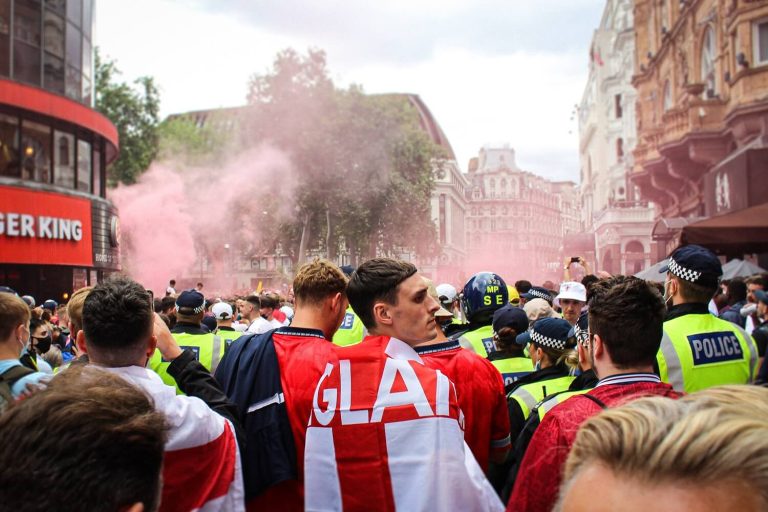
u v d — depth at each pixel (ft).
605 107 189.98
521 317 12.86
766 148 52.90
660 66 97.96
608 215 153.28
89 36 76.89
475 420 8.67
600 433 2.52
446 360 8.84
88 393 3.40
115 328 6.95
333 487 6.93
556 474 6.02
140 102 134.62
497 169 500.74
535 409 9.04
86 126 69.97
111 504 3.07
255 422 8.16
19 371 8.84
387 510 6.71
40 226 62.03
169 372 7.98
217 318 20.06
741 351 10.75
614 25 179.11
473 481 6.79
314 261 9.43
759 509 2.19
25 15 63.98
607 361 7.23
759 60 60.13
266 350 8.59
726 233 35.42
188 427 6.62
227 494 6.93
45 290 66.80
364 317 8.36
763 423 2.35
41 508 2.91
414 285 8.16
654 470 2.28
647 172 95.25
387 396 7.00
